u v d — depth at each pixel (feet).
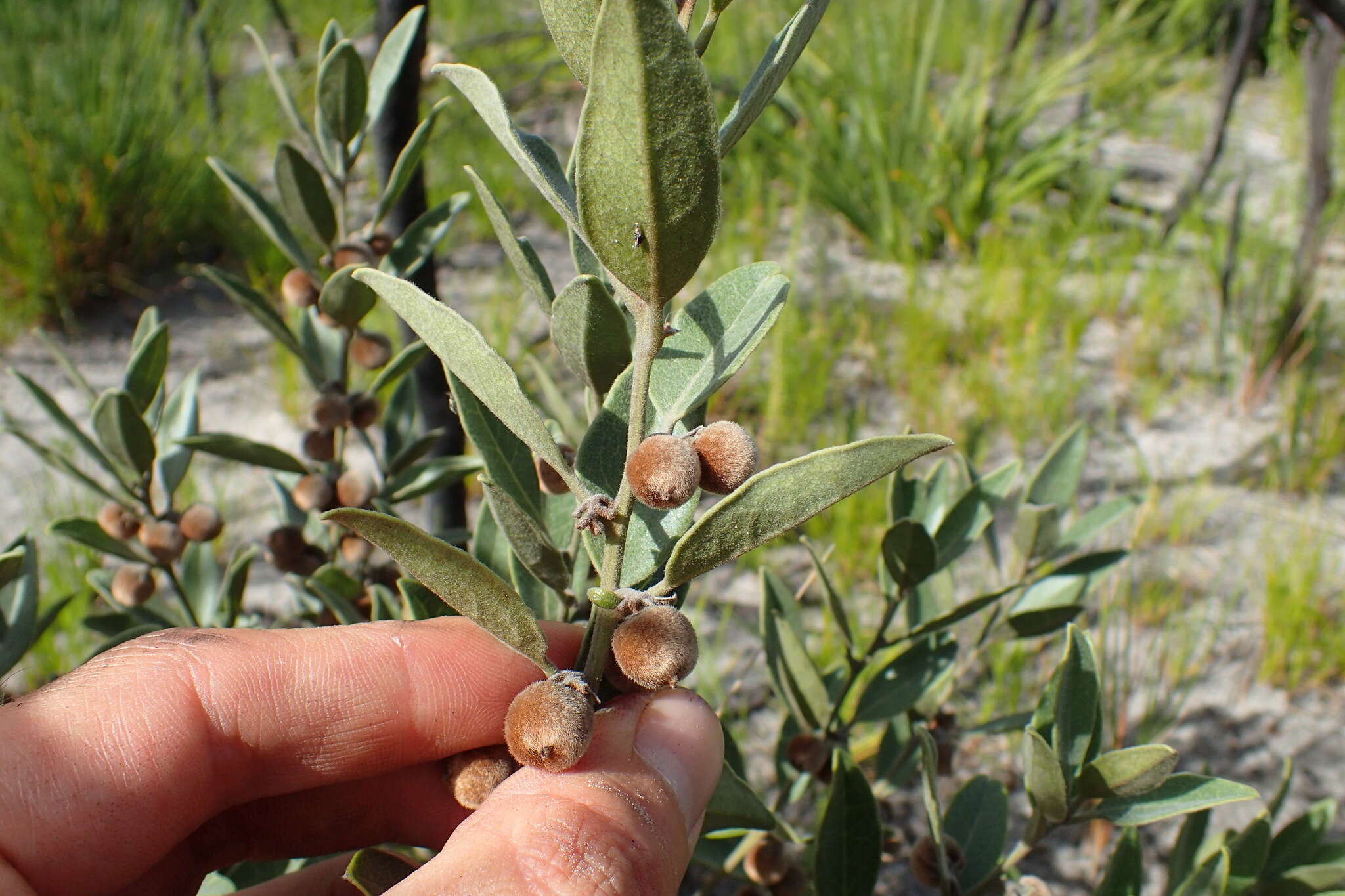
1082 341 2.63
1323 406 2.23
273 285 2.78
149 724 0.69
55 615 0.91
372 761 0.77
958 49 4.21
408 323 0.54
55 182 2.58
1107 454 2.21
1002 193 3.12
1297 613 1.67
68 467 0.98
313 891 0.81
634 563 0.61
